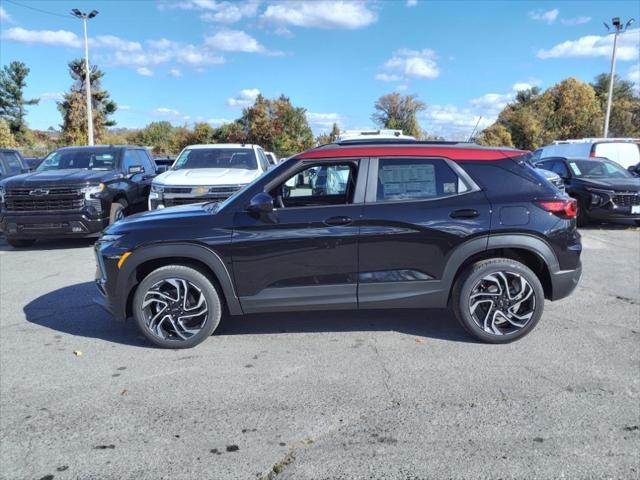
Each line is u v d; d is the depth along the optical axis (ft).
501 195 14.47
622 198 34.99
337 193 15.05
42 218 29.43
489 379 12.68
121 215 32.81
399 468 9.23
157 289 14.76
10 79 174.81
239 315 16.08
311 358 14.20
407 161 14.66
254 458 9.64
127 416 11.25
